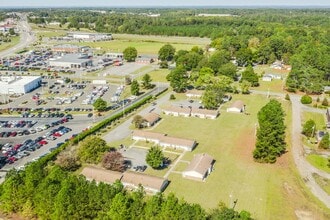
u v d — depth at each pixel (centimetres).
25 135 11275
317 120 13162
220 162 9619
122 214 6134
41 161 8775
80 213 6384
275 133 9556
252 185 8475
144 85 17462
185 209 6022
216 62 19362
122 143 10675
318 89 16475
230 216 6084
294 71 17225
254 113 13750
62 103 14688
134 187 8056
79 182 6906
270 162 9600
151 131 11738
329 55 19938
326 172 9262
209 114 13100
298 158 10012
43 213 6569
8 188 6838
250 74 17688
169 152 10175
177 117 13212
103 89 16888
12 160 9388
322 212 7544
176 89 16762
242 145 10738
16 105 14425
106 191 6588
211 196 7938
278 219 7225
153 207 6181
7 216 6912
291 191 8294
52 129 11800
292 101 15538
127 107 14238
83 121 12619
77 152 9325
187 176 8731
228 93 16688
